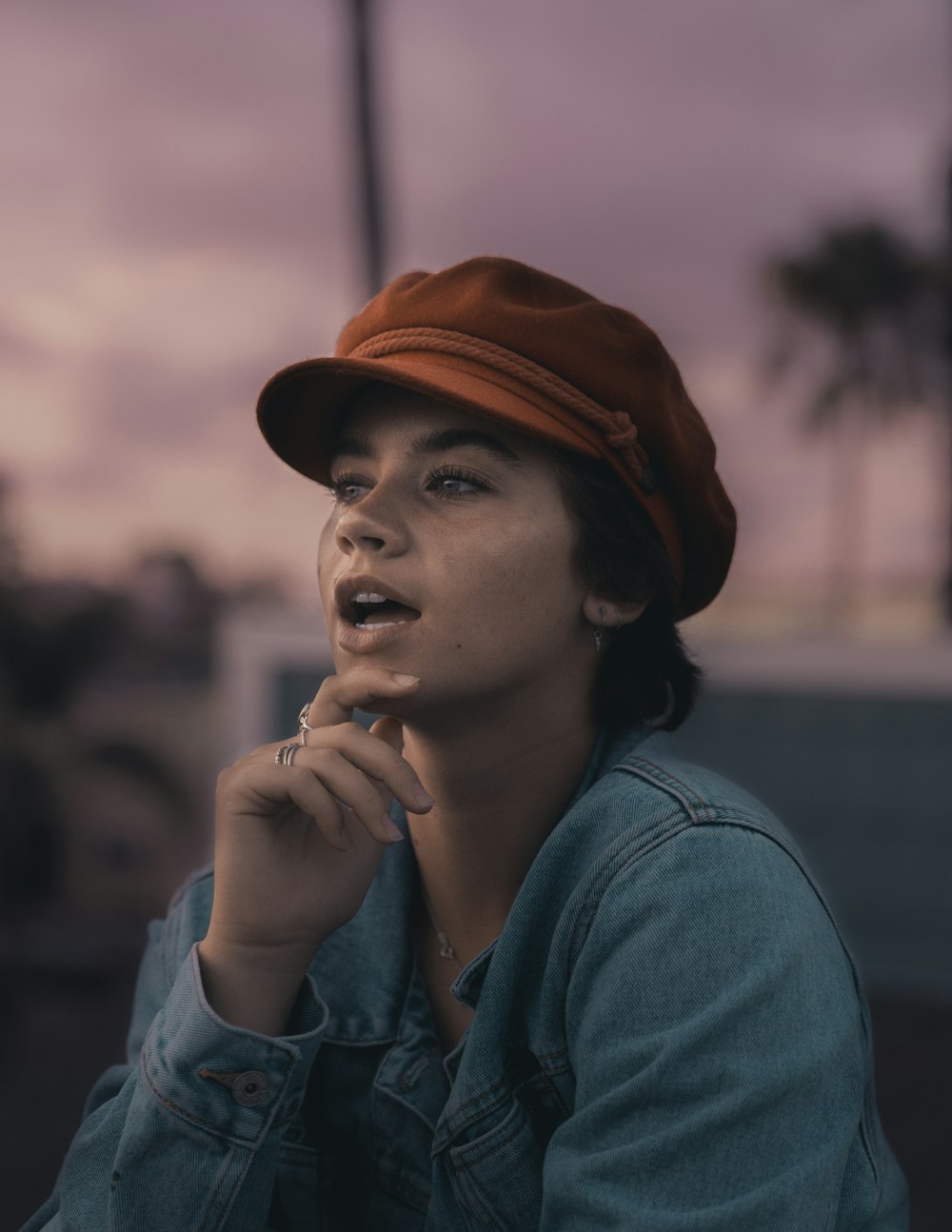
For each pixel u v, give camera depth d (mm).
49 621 14117
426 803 964
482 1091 992
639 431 1048
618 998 911
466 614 964
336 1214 1086
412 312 1050
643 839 961
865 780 6660
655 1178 849
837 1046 884
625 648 1124
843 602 36656
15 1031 7609
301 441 1155
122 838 14641
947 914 6500
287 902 985
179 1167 958
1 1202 4383
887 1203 1040
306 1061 985
